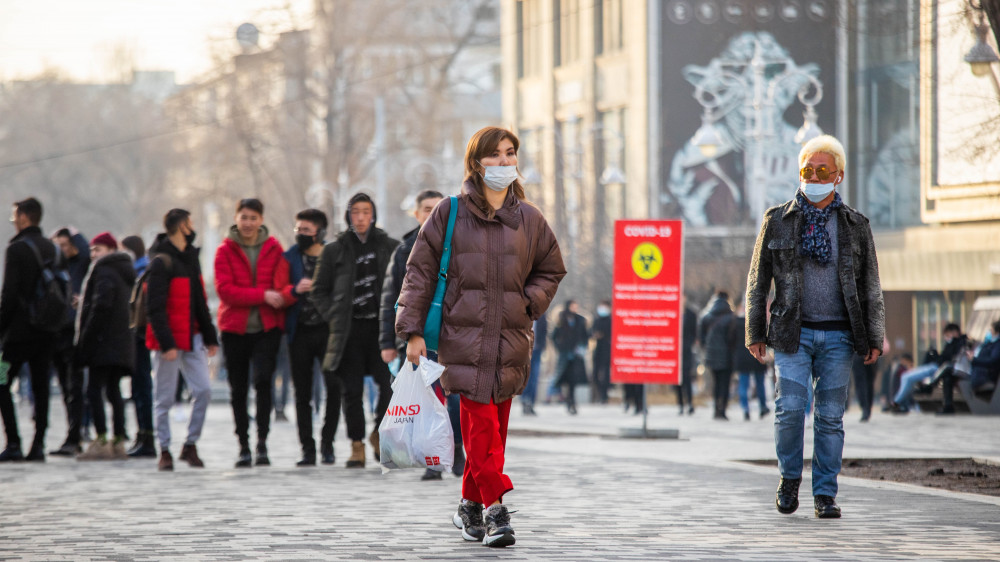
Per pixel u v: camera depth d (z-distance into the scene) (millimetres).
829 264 17234
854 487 20438
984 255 74562
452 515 17000
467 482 15617
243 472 25250
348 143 111000
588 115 114625
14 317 28781
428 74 123500
